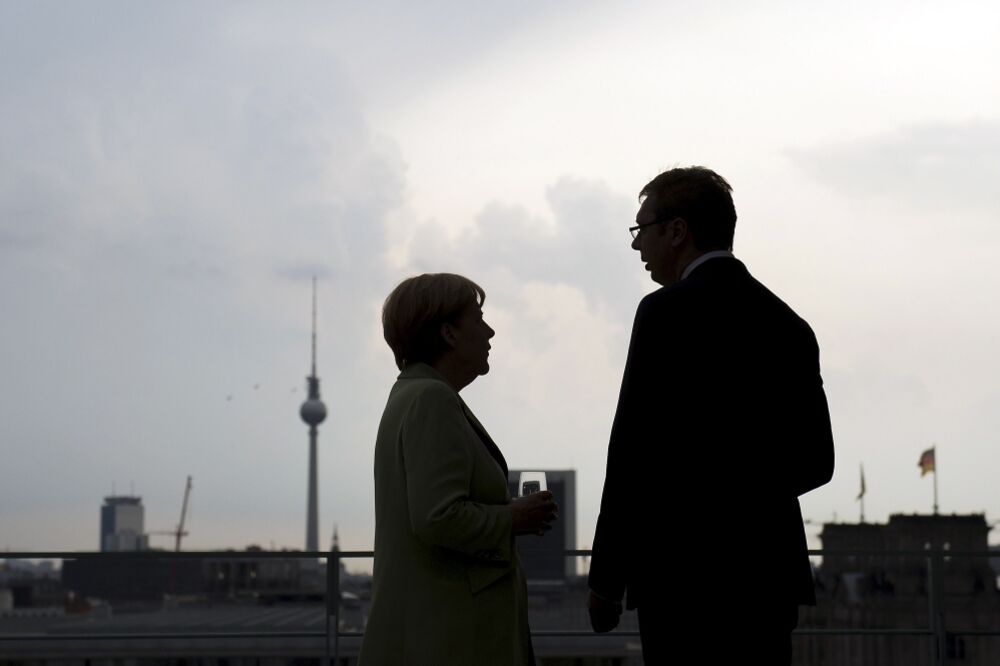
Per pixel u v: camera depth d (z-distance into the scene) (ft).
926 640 32.55
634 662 33.53
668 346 15.93
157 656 32.14
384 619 15.83
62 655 32.14
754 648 15.67
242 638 31.58
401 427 15.85
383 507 16.05
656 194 17.02
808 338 16.58
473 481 16.02
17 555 32.86
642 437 15.80
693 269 16.62
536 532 16.10
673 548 15.71
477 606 15.76
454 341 16.57
